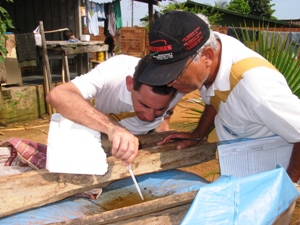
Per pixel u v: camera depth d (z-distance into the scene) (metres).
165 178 1.82
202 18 1.58
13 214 1.43
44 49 6.14
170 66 1.50
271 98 1.47
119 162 1.61
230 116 1.74
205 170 3.96
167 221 1.34
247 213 1.20
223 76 1.58
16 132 5.49
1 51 5.39
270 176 1.30
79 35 8.34
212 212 1.16
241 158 1.72
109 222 1.30
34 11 9.09
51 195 1.45
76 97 1.58
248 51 1.63
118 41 11.61
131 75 1.95
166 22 1.49
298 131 1.52
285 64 2.61
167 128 2.50
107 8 9.58
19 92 5.89
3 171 1.67
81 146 1.44
